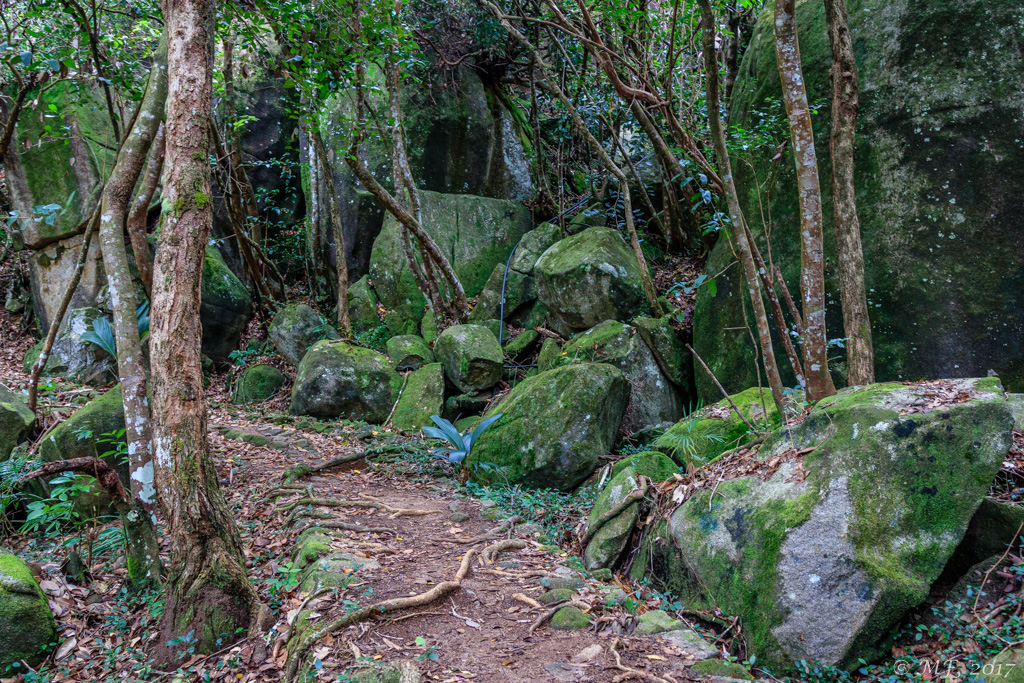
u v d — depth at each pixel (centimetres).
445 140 1288
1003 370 653
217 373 1164
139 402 465
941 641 375
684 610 429
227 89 1108
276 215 1343
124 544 495
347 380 978
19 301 1196
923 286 696
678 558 456
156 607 418
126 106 1074
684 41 1041
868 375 601
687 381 870
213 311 1146
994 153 682
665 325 876
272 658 362
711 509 452
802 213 529
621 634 389
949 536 393
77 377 993
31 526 562
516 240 1283
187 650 372
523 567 481
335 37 783
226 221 1285
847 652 370
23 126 1073
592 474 697
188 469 389
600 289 897
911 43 732
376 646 360
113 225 464
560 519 610
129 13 849
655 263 1073
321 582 422
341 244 1112
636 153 1196
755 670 379
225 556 394
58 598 450
